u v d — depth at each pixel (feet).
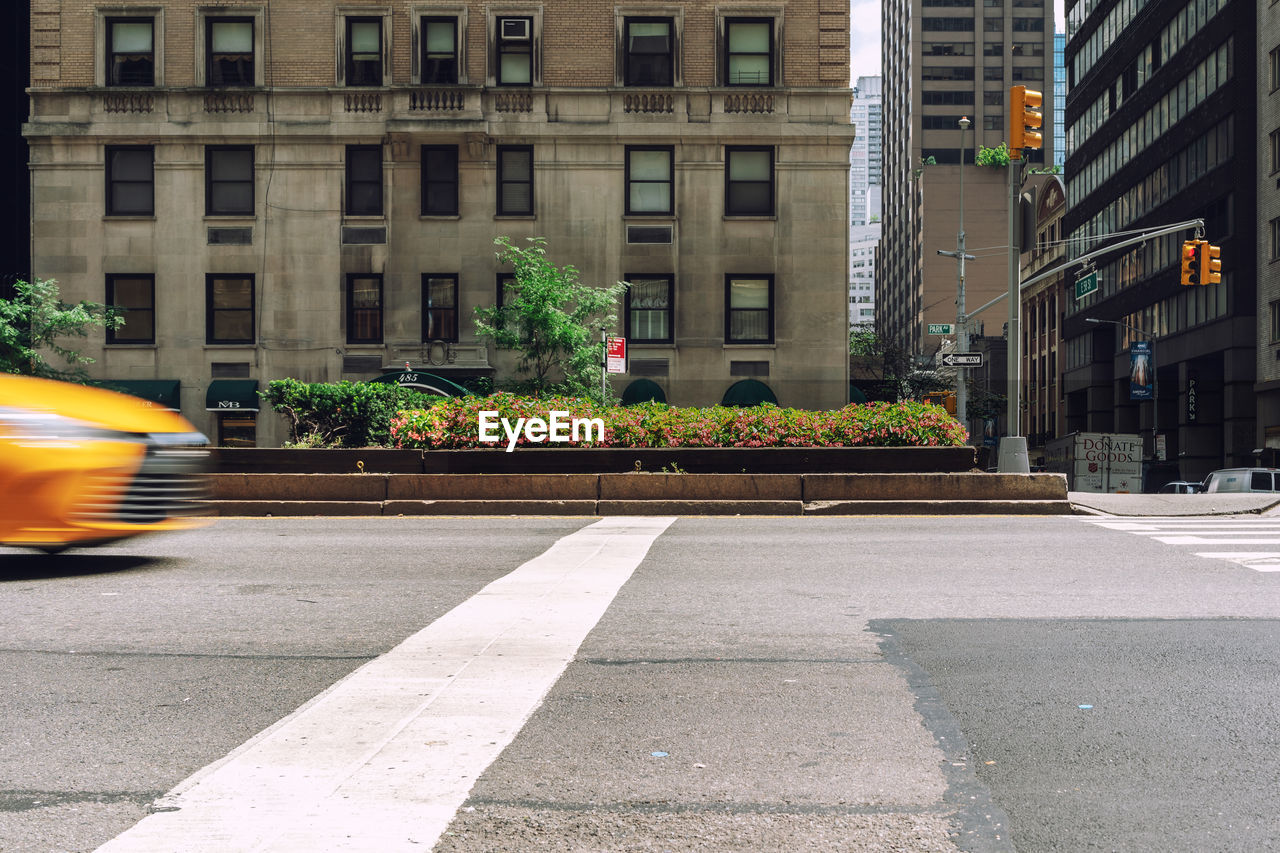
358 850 11.57
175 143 104.94
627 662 20.07
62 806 12.92
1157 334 186.91
